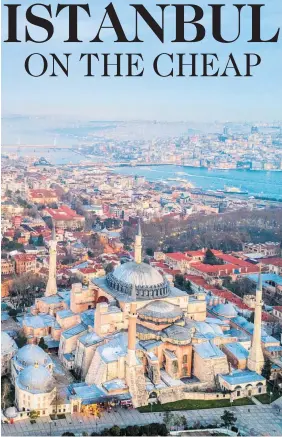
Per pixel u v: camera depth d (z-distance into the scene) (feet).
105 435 607.37
